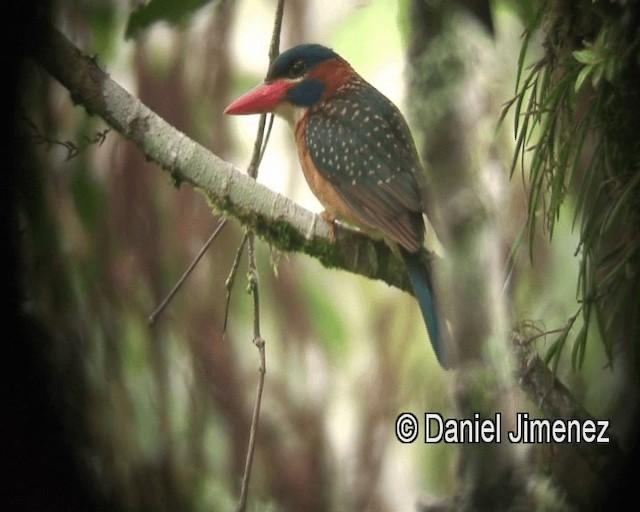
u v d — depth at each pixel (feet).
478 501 11.75
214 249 23.48
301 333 24.76
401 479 24.30
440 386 24.43
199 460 22.98
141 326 22.70
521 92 15.94
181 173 17.85
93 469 21.49
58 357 21.47
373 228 20.29
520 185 18.66
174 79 23.15
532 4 18.07
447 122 11.73
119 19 22.80
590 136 17.79
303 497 23.72
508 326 12.09
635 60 16.05
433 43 11.97
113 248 22.59
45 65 17.07
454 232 11.57
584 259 16.37
